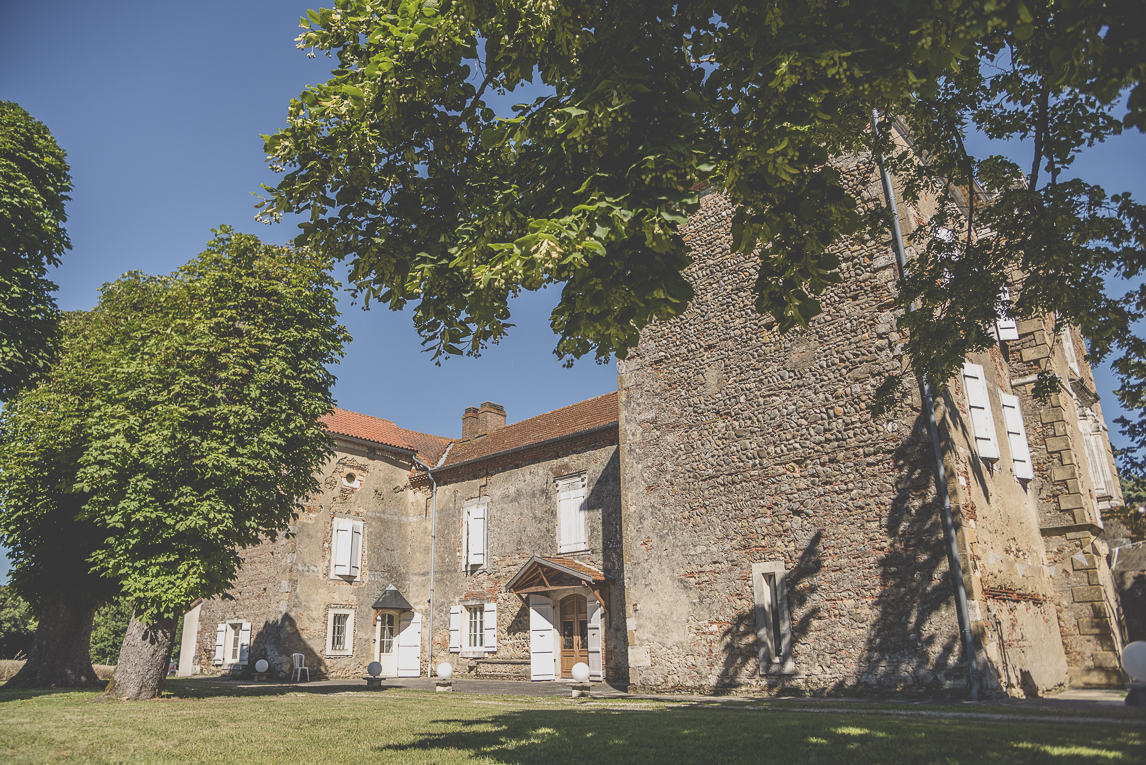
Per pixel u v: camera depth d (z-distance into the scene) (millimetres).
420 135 5379
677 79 5109
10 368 11727
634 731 6754
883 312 11125
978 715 7395
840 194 4902
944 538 9812
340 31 5188
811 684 10648
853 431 11086
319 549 19859
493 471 19953
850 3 4527
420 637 20625
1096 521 12812
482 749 5918
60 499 14367
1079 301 6289
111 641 37406
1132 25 3812
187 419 12188
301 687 15680
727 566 12156
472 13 4602
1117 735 5457
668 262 4578
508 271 4203
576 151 4738
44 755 5988
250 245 13992
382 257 5434
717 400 13016
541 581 16812
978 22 3764
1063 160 6270
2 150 11750
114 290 16109
